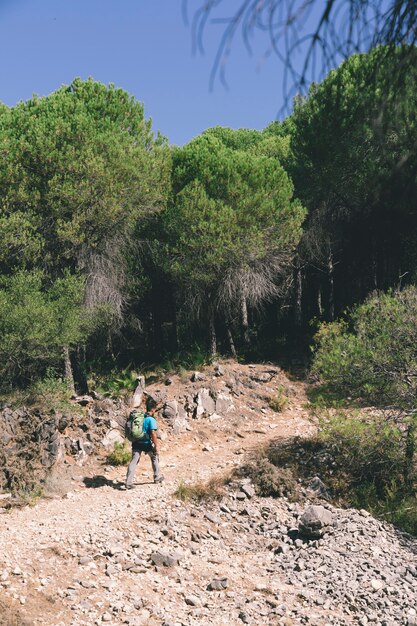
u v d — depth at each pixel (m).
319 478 13.88
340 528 11.52
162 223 23.48
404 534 11.65
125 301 23.95
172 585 9.23
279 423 18.22
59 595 8.44
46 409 15.56
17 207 20.45
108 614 8.08
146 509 11.89
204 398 18.36
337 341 14.83
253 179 23.00
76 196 19.72
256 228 22.14
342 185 21.28
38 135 20.12
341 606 8.95
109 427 15.62
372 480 13.91
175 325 27.58
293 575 10.04
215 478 13.66
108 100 22.72
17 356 18.41
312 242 25.45
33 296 18.77
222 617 8.45
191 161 23.72
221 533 11.56
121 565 9.48
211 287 23.78
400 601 8.98
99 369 24.22
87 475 13.77
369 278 25.55
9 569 8.86
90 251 21.45
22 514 11.48
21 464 13.45
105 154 20.94
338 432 14.05
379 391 14.23
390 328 14.02
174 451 15.88
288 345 26.14
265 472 13.72
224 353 24.94
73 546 9.86
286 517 12.35
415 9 1.65
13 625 7.45
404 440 13.88
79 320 19.67
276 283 27.62
